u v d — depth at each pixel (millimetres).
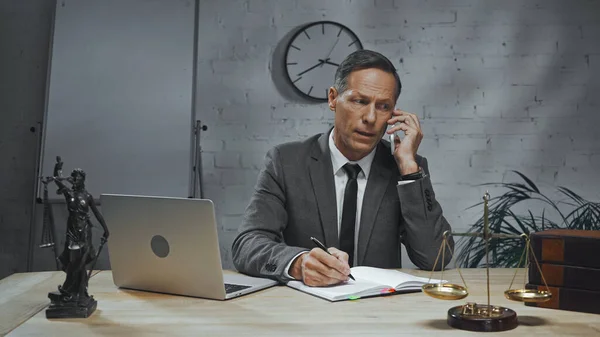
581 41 3604
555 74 3598
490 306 1214
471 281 1633
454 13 3602
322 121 3572
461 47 3598
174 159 3301
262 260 1610
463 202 3580
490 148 3594
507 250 3488
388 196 1940
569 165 3584
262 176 1955
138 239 1447
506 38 3605
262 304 1345
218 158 3562
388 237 1921
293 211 1933
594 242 1245
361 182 1955
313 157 1961
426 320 1202
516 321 1157
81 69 3332
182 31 3379
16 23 3568
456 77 3596
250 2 3584
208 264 1369
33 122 3543
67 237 1246
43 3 3572
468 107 3598
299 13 3582
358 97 1816
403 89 3586
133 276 1491
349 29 3553
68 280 1249
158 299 1406
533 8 3611
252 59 3574
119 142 3293
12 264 3500
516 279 1657
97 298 1415
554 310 1284
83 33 3354
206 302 1371
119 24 3365
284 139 3576
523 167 3592
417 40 3598
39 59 3557
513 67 3598
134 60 3346
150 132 3309
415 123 1940
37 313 1270
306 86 3547
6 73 3549
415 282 1483
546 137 3592
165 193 3275
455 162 3586
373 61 1827
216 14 3580
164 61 3354
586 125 3590
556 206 3570
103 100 3316
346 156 1941
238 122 3570
